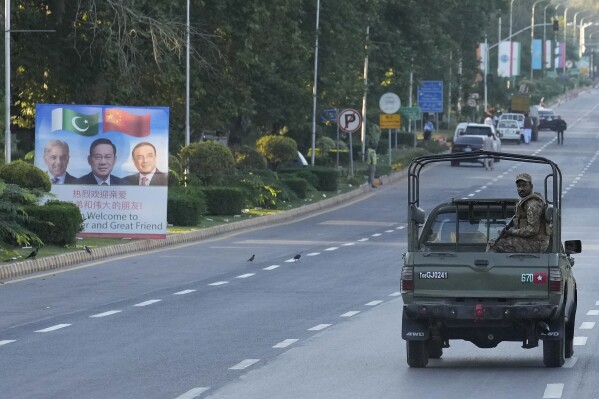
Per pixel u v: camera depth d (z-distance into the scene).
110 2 93.75
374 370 33.44
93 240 76.56
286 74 132.62
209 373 32.66
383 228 94.56
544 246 34.53
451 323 33.41
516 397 29.34
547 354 33.84
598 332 41.41
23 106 106.31
